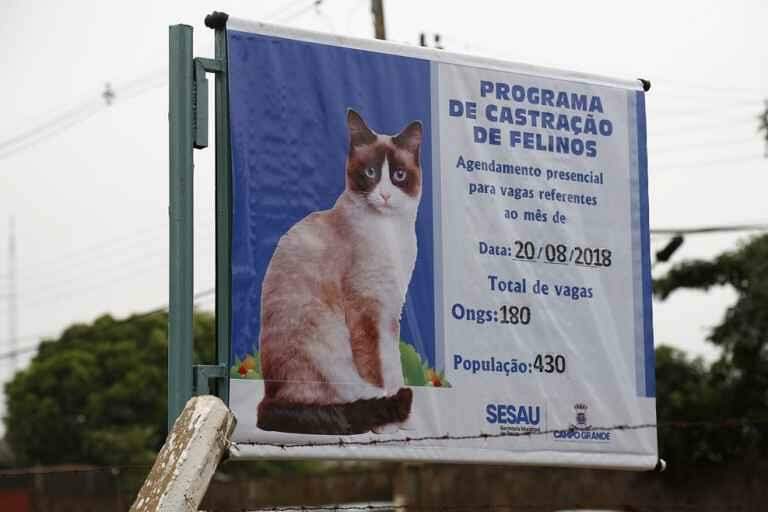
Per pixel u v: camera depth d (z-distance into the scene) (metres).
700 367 27.64
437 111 10.74
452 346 10.50
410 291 10.41
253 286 9.91
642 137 11.54
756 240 26.12
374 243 10.35
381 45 10.62
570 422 10.82
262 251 9.99
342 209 10.29
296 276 10.06
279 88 10.20
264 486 32.09
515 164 10.97
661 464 11.11
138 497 5.43
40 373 42.66
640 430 11.11
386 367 10.25
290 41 10.30
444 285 10.55
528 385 10.71
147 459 41.34
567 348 10.92
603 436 10.95
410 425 10.26
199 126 9.92
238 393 9.76
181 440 5.46
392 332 10.31
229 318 9.81
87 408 42.34
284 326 9.97
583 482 26.69
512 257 10.84
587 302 11.06
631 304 11.26
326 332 10.09
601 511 24.42
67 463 42.00
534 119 11.11
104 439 41.44
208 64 10.01
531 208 10.98
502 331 10.69
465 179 10.76
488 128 10.91
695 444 26.11
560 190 11.11
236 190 9.93
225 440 5.52
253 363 9.84
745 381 26.34
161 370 42.91
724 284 26.38
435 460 10.28
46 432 42.09
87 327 43.84
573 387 10.89
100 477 31.22
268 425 9.80
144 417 42.69
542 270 10.93
